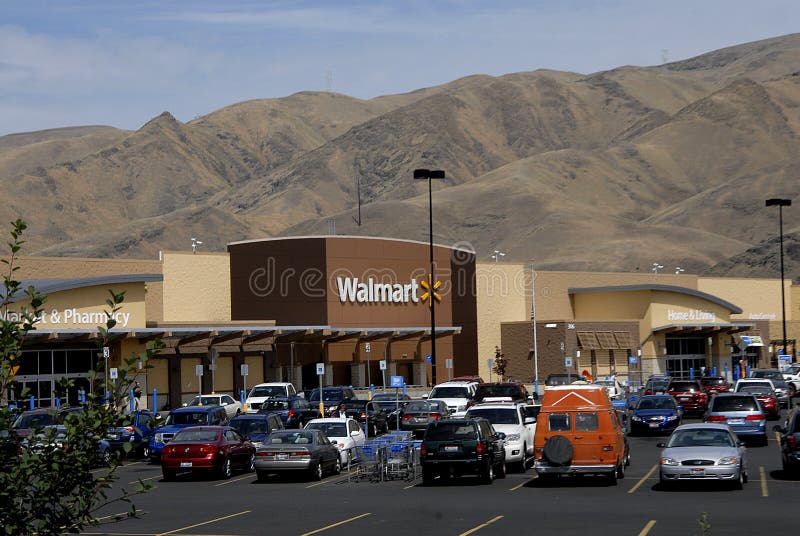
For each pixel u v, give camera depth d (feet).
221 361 235.20
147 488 35.06
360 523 79.87
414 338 280.10
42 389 193.98
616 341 301.84
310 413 169.58
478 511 85.20
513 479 110.83
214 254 250.78
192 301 245.65
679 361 330.54
